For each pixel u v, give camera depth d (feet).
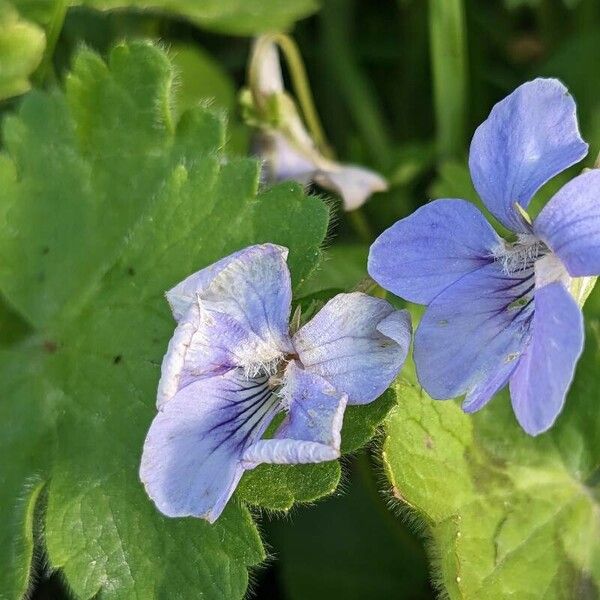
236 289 0.36
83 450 0.41
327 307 0.36
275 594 0.49
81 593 0.40
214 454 0.36
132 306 0.42
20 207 0.44
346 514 0.48
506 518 0.41
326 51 0.57
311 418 0.35
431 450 0.40
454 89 0.54
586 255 0.34
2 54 0.48
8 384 0.43
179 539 0.39
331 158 0.53
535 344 0.34
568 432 0.43
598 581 0.42
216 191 0.41
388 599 0.47
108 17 0.55
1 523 0.42
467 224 0.36
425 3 0.57
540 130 0.36
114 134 0.43
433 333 0.36
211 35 0.59
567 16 0.57
